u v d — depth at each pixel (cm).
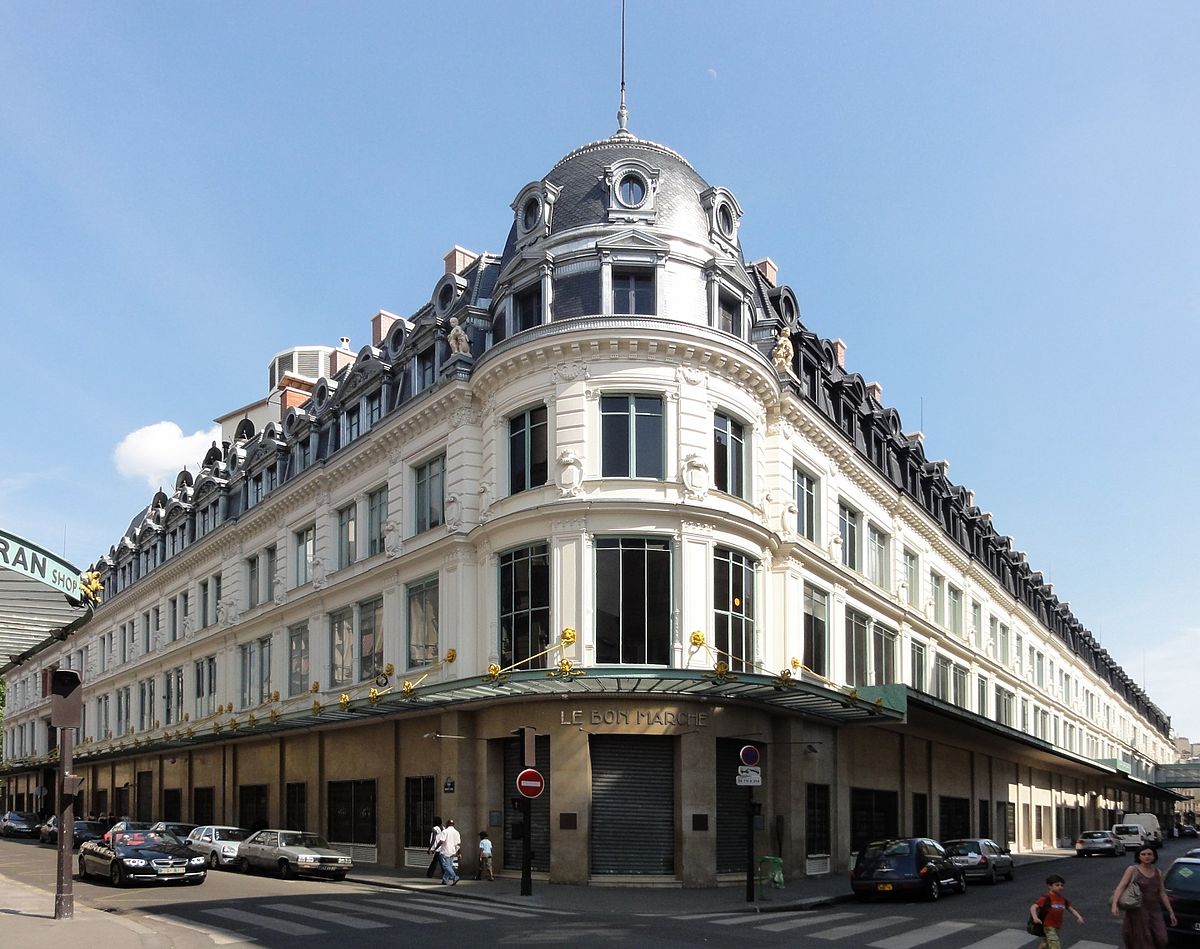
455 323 3294
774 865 2508
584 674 2631
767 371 3097
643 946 1622
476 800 2966
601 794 2698
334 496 3909
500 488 3020
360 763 3562
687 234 3055
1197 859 1848
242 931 1752
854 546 3894
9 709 8712
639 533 2783
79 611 1730
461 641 3048
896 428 4559
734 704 2850
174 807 5131
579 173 3192
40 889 2538
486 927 1833
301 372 5672
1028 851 5800
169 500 5759
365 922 1875
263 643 4409
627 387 2861
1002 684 5872
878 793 3769
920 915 2214
